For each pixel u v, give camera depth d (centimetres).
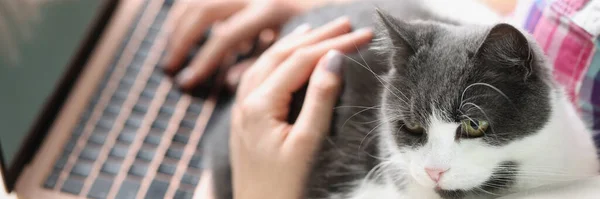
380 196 75
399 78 70
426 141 70
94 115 83
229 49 86
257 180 74
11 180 77
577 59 69
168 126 82
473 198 71
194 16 88
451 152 69
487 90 66
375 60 77
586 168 71
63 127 82
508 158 70
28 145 79
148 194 78
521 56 65
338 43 78
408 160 71
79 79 85
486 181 70
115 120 82
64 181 79
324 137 76
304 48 78
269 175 74
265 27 89
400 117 70
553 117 69
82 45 85
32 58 78
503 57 65
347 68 77
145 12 90
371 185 76
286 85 77
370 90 77
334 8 87
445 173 69
